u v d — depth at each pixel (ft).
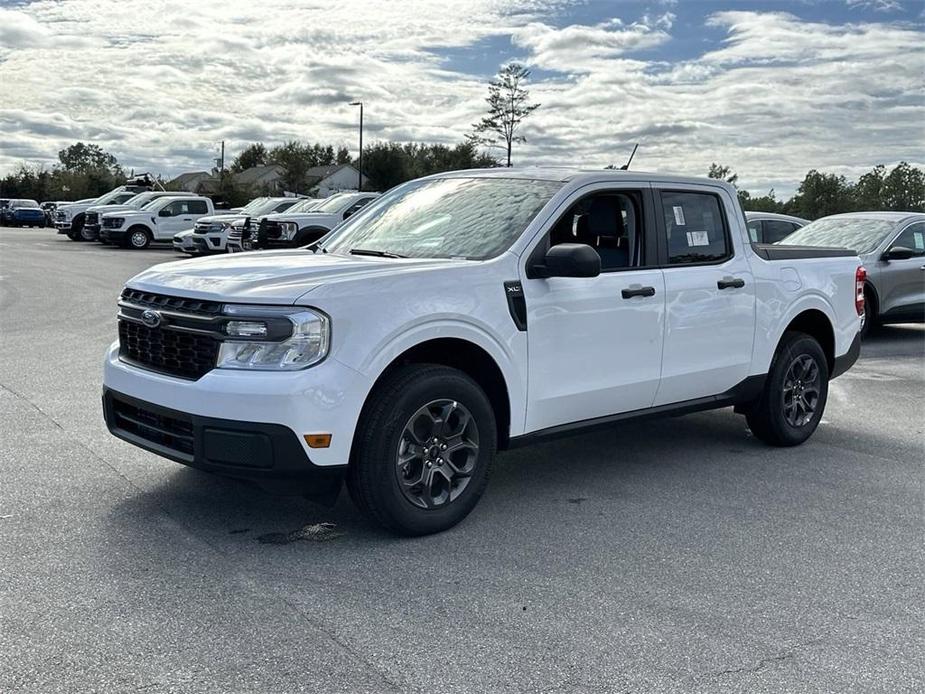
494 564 13.87
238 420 13.34
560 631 11.66
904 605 12.78
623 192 18.08
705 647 11.35
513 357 15.65
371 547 14.40
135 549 13.98
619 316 17.25
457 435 15.16
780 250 21.30
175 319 14.28
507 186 17.78
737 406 21.66
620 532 15.48
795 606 12.66
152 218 100.37
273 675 10.35
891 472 19.66
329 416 13.46
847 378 31.71
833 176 284.00
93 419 22.06
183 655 10.75
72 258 84.02
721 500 17.42
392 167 248.93
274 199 89.45
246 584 12.84
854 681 10.62
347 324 13.71
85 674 10.25
